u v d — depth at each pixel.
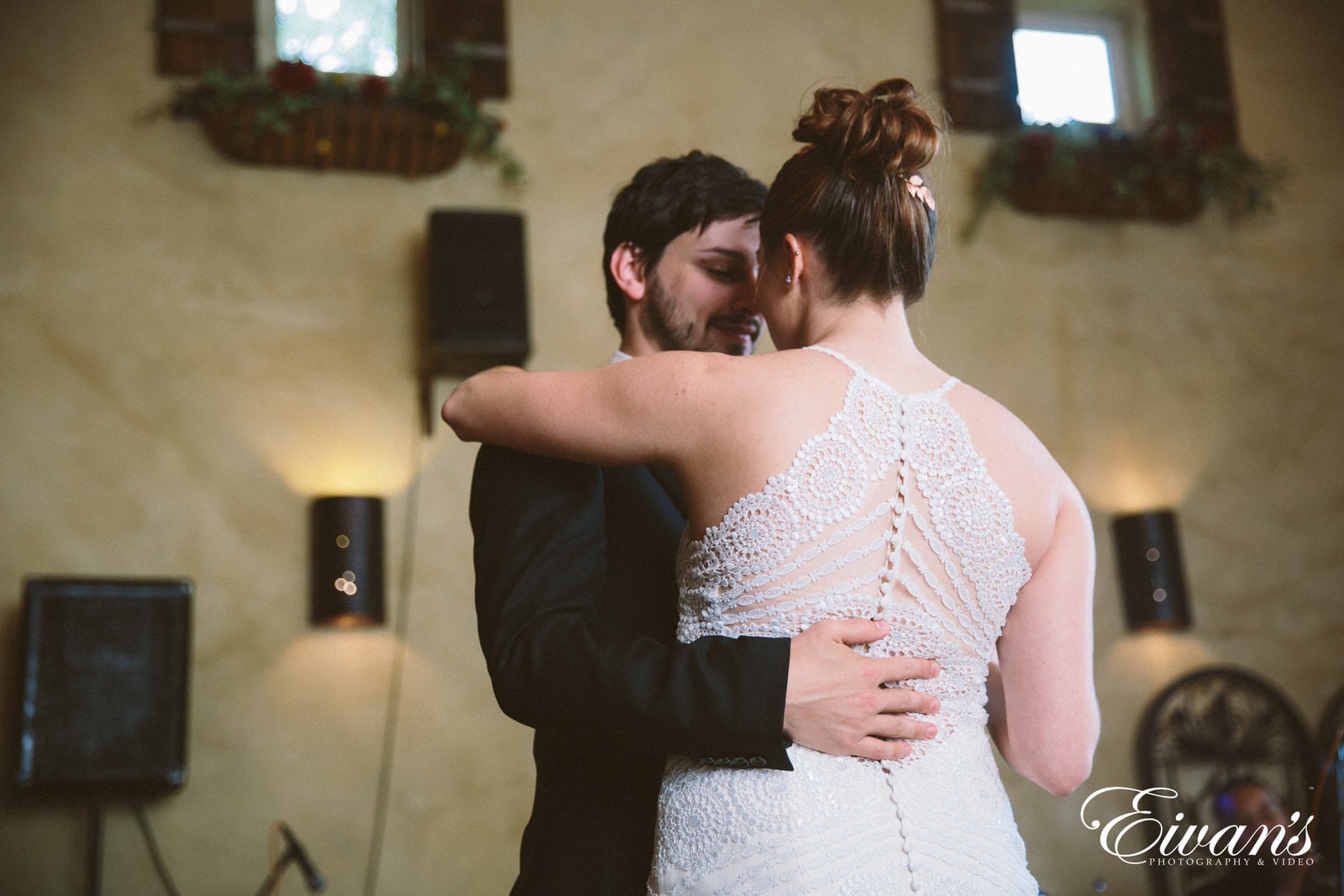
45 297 5.61
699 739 1.20
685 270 1.80
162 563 5.46
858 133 1.37
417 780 5.47
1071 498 1.42
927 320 6.50
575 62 6.39
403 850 5.39
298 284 5.85
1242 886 5.61
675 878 1.22
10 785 5.11
